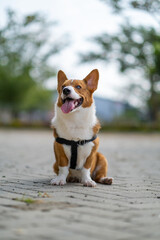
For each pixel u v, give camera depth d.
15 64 44.25
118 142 17.64
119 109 54.75
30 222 3.12
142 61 35.72
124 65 35.97
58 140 5.27
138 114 43.50
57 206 3.76
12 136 21.34
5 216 3.30
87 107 5.28
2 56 39.81
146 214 3.56
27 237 2.74
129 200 4.27
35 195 4.36
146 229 3.04
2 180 5.57
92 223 3.16
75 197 4.31
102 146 14.86
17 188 4.84
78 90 5.23
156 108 37.81
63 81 5.59
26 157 9.66
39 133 26.30
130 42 34.66
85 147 5.24
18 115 51.34
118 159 9.94
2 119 46.81
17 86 44.47
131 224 3.17
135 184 5.59
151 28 31.84
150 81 36.28
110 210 3.69
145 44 34.06
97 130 5.40
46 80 46.69
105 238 2.77
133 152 12.29
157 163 9.02
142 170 7.56
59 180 5.25
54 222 3.14
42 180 5.67
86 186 5.19
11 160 8.79
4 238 2.71
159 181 6.02
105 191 4.83
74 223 3.14
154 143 17.16
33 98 46.47
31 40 38.84
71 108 5.04
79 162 5.33
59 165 5.35
